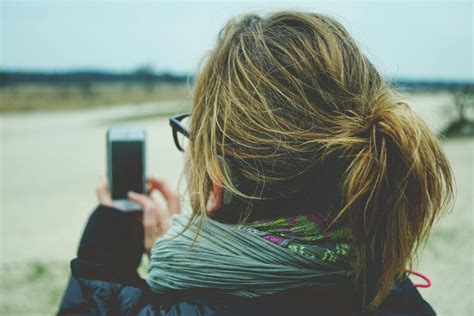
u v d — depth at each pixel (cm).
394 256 80
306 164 77
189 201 87
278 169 77
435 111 1955
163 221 124
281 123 77
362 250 79
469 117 1922
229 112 79
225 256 80
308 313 79
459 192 887
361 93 82
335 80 79
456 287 451
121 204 128
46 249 639
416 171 76
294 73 79
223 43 87
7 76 10506
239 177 80
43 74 11762
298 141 77
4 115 3956
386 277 80
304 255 78
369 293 81
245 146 77
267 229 79
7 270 546
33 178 1249
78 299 94
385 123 76
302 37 82
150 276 89
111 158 147
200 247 82
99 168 1402
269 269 78
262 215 80
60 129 2694
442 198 82
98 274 98
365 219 78
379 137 77
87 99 6241
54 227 761
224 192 81
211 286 81
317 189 78
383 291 81
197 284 81
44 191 1073
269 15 89
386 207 78
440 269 500
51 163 1517
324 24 84
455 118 1897
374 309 83
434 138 80
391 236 79
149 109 4300
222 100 81
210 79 86
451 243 579
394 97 84
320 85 79
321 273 79
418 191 77
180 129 91
